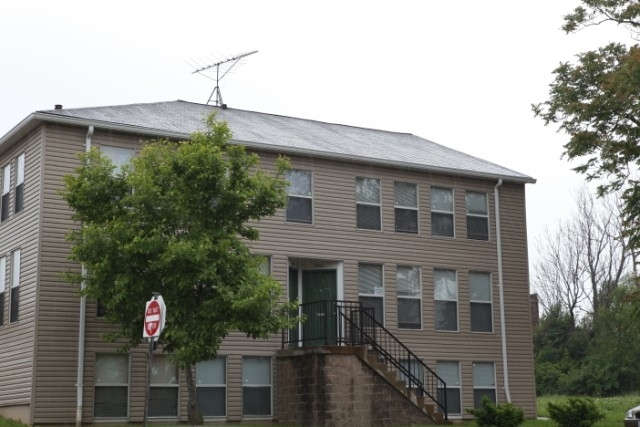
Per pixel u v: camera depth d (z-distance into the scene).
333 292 27.84
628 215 26.45
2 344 25.08
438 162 30.61
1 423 22.23
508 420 21.53
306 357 24.77
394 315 28.58
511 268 31.44
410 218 29.59
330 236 27.80
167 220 20.61
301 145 27.78
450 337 29.55
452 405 29.16
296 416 24.94
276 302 21.00
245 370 26.02
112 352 24.09
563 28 26.17
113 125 24.59
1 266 25.97
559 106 25.77
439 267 29.81
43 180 23.77
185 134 25.47
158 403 24.61
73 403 23.28
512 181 31.75
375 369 24.45
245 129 28.45
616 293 55.94
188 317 20.33
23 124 24.36
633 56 23.69
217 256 20.28
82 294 20.98
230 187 20.81
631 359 54.69
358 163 28.72
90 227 20.25
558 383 56.66
